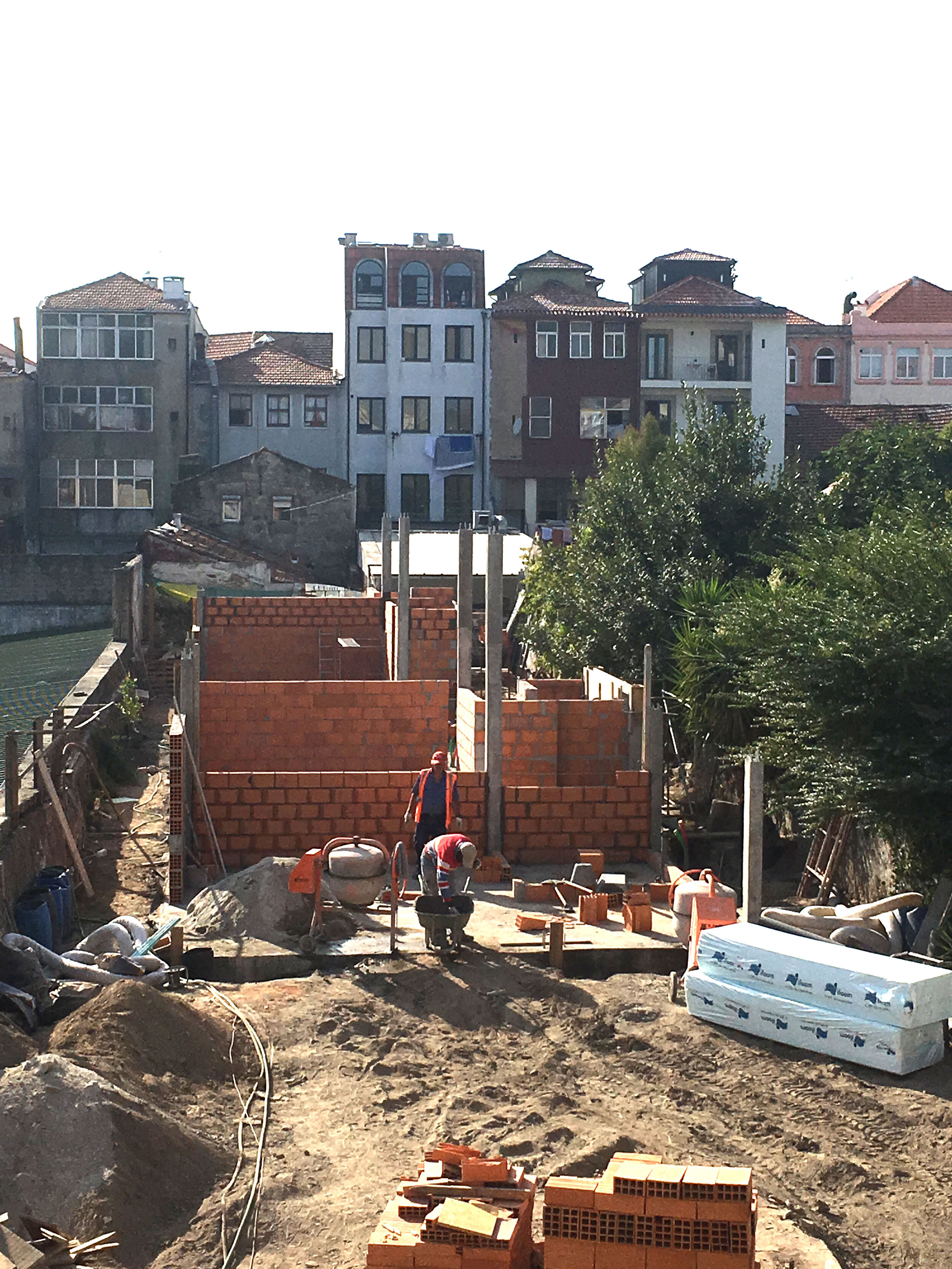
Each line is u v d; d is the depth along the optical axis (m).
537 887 15.11
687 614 21.45
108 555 48.06
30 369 62.03
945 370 56.44
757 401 52.34
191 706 16.72
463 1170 7.82
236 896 13.98
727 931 12.24
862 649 14.84
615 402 52.44
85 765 21.03
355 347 54.66
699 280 53.75
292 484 49.59
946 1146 9.64
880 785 14.18
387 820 15.88
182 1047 10.48
